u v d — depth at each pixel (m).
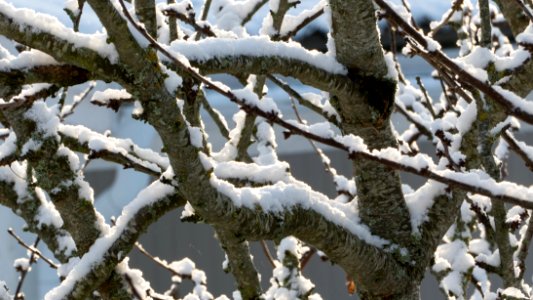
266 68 5.59
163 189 6.14
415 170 4.75
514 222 6.60
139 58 4.70
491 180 4.92
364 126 6.11
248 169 6.57
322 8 8.18
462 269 8.55
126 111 14.17
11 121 6.27
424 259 6.30
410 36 4.98
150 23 6.25
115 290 6.65
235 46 5.48
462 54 9.92
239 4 9.40
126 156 6.40
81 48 4.73
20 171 7.34
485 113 5.81
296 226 5.63
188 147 4.92
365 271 6.07
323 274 16.58
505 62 5.98
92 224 6.57
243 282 7.18
